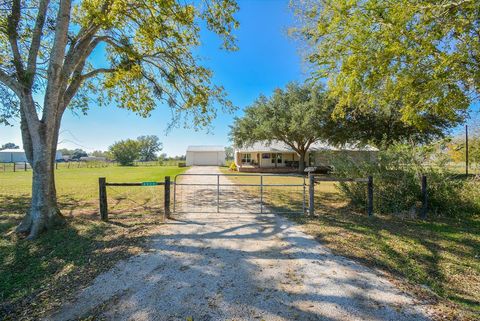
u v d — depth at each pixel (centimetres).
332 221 637
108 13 607
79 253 442
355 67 619
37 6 674
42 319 268
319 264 387
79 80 691
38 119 570
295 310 272
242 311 272
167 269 373
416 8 480
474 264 393
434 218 666
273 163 2953
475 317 262
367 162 780
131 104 924
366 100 847
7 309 288
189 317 262
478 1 449
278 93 2259
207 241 492
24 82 543
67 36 603
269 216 695
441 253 433
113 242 489
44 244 492
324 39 733
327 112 1845
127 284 333
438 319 258
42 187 566
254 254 427
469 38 495
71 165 4172
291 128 2033
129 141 4934
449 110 578
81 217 682
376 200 727
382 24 559
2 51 722
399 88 605
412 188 714
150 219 661
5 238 527
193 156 4581
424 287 325
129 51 687
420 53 522
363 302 287
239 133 2503
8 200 962
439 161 719
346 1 581
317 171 2578
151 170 2947
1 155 5488
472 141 1341
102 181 646
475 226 594
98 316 268
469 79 552
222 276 350
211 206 849
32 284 346
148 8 640
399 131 1659
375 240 493
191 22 720
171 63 877
